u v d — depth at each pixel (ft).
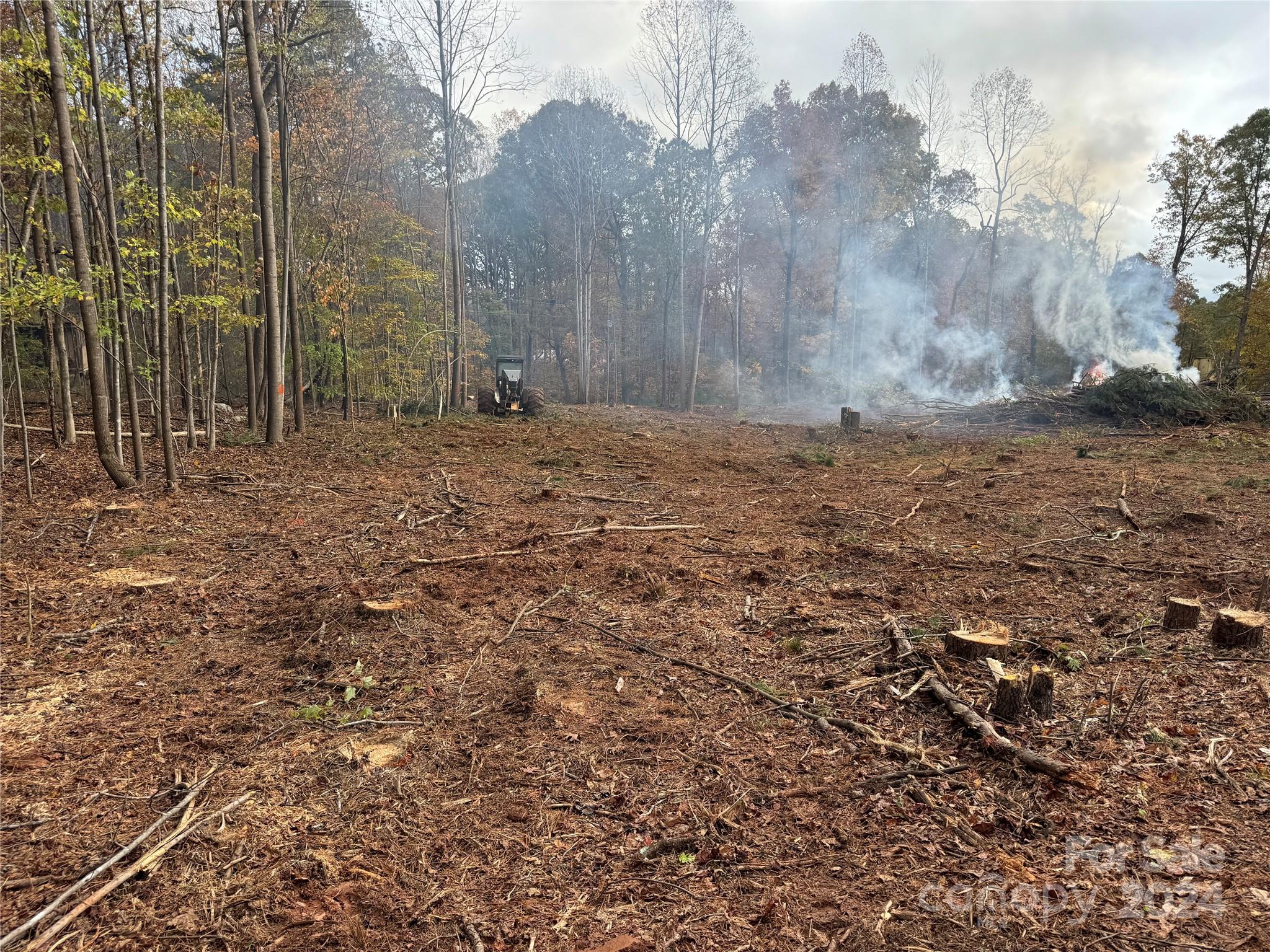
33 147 27.27
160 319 28.09
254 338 46.50
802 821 9.03
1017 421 58.13
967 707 11.53
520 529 24.57
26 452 26.00
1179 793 9.24
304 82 51.96
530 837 8.84
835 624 15.80
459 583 18.76
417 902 7.76
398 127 65.26
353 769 10.37
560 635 15.44
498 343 131.03
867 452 46.62
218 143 45.14
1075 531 23.85
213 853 8.52
